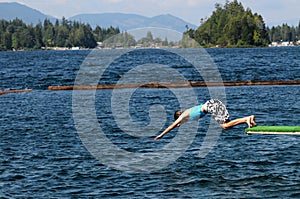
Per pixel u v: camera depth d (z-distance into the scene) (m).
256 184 25.48
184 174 27.19
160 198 23.67
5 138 36.97
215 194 24.14
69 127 41.16
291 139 34.44
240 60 147.00
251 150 31.94
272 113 47.56
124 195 24.06
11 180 26.55
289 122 42.97
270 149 32.03
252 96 59.50
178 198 23.66
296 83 72.38
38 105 55.34
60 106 53.94
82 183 25.94
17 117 47.12
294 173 27.03
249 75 94.62
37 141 35.75
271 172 27.27
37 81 90.56
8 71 122.31
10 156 31.38
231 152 31.66
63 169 28.34
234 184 25.55
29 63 163.00
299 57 162.88
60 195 24.20
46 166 29.02
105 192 24.53
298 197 23.66
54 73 110.00
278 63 131.38
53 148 33.41
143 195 24.08
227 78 88.88
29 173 27.72
